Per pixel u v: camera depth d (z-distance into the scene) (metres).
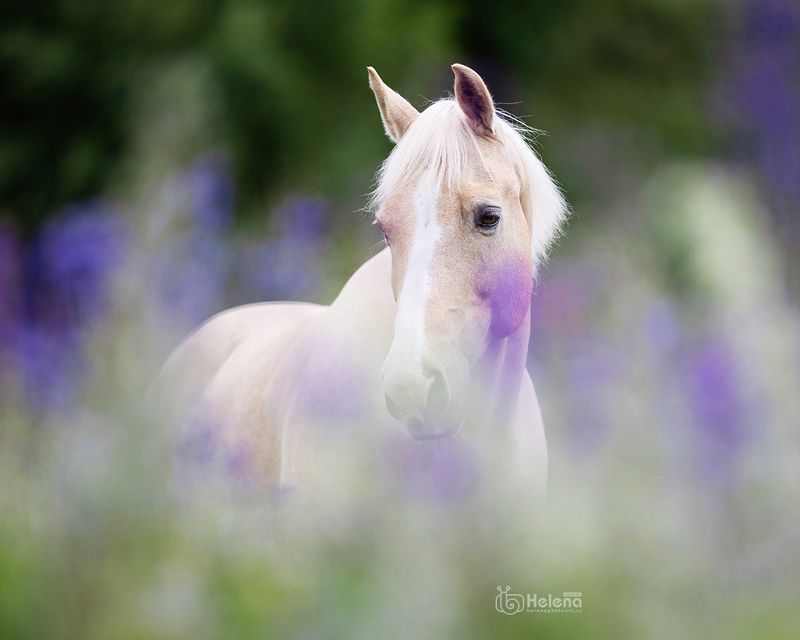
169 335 10.74
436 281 6.29
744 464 6.82
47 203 28.52
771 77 36.69
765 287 22.00
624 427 8.24
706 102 37.50
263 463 7.48
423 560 3.73
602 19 36.72
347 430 6.55
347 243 18.61
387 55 28.88
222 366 8.75
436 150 6.55
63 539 4.03
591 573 3.63
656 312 13.11
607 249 22.00
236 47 26.48
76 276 11.79
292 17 28.09
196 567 3.91
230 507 5.34
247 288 14.87
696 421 7.61
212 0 27.81
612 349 12.87
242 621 3.66
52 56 27.62
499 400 6.91
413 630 3.53
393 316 6.82
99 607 3.73
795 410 9.92
